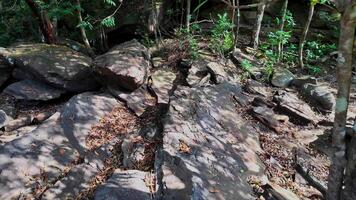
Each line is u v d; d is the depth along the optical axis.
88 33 8.09
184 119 4.96
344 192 3.30
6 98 6.19
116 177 4.04
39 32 8.30
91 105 5.58
